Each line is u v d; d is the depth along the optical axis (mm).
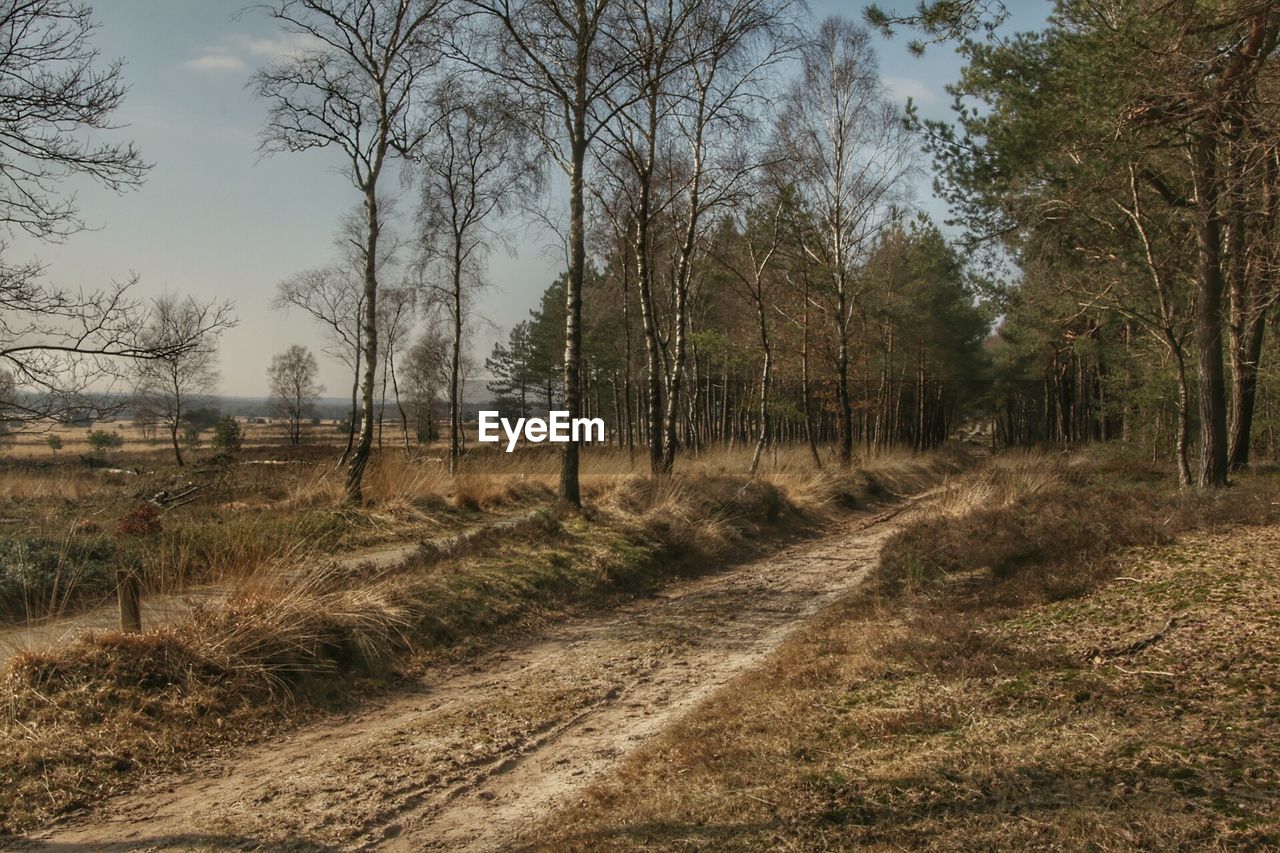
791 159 20219
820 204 24547
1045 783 4031
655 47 14711
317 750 5797
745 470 22109
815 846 3732
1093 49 9578
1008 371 48750
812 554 14109
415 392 47969
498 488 17156
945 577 9664
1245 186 8367
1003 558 9625
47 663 5863
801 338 27578
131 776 5148
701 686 7180
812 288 25203
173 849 4285
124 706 5742
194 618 6895
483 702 6852
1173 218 15398
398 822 4656
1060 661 5938
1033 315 26375
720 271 23422
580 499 14320
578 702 6773
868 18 7266
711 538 13867
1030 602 7859
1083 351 26438
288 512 13633
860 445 32844
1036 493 14969
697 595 11023
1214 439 14812
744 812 4191
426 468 17469
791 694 6184
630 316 32250
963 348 43094
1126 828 3447
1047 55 13117
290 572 8570
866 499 21516
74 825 4539
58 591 8438
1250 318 16609
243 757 5633
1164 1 7723
